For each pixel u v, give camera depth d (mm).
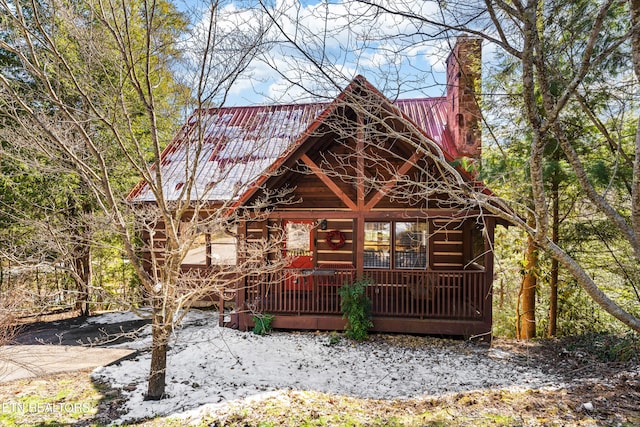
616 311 3998
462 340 9289
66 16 5488
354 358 8125
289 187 11023
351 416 5133
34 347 8773
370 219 10031
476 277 9234
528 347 8961
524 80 3801
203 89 5734
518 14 3953
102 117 5352
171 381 6844
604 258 10828
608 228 9812
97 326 11156
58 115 7605
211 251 12414
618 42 3459
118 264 16312
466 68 8406
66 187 11445
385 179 10531
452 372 7344
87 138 5324
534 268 11078
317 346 8805
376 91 6266
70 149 5648
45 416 5352
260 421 4902
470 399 5734
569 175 8844
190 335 9672
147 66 5273
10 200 11047
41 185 11461
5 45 4863
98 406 5715
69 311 13000
